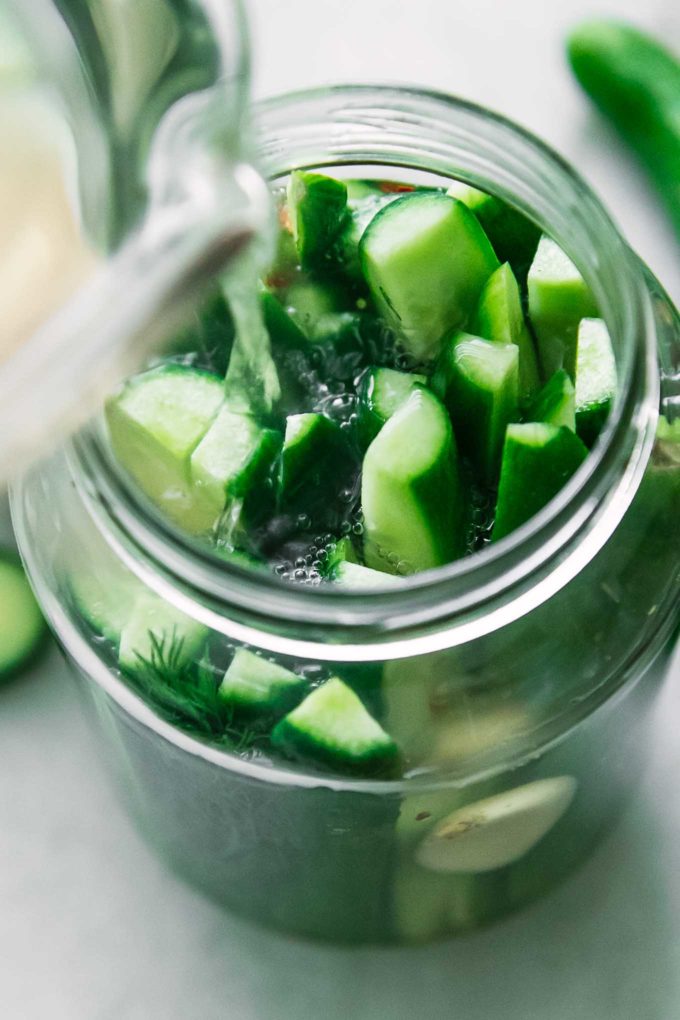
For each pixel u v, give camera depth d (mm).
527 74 536
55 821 475
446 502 377
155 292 350
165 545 361
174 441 385
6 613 465
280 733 374
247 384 397
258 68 537
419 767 378
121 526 371
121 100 373
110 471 366
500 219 404
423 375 403
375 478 375
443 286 396
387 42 540
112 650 390
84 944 464
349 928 441
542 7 540
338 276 410
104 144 373
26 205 375
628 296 369
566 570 376
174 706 381
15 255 371
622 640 387
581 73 521
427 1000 457
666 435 393
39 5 379
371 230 393
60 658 484
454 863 409
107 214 371
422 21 540
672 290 514
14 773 479
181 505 388
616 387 374
